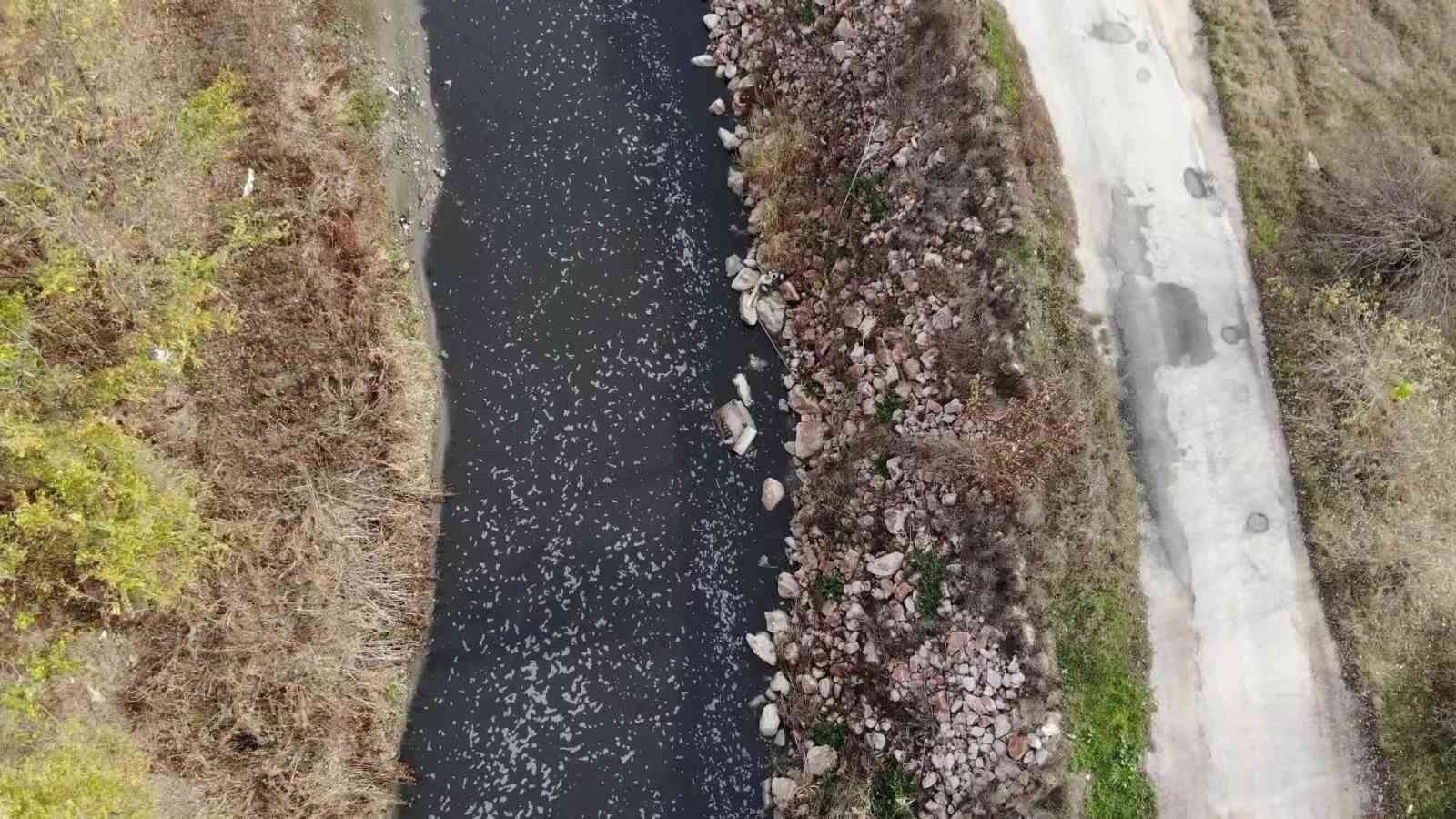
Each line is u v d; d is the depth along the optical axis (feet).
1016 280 37.70
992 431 36.81
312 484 37.06
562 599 38.75
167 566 32.73
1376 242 38.75
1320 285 39.40
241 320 36.88
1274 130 41.75
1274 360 38.58
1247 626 35.35
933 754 34.96
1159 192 40.32
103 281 33.09
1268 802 33.68
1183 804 33.47
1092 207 39.88
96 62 35.24
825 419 41.16
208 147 37.29
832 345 41.63
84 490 29.81
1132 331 38.29
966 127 39.86
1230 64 42.32
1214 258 39.68
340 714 35.37
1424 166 41.45
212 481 35.42
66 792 27.78
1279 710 34.60
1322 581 35.99
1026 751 33.58
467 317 42.01
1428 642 35.65
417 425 39.83
